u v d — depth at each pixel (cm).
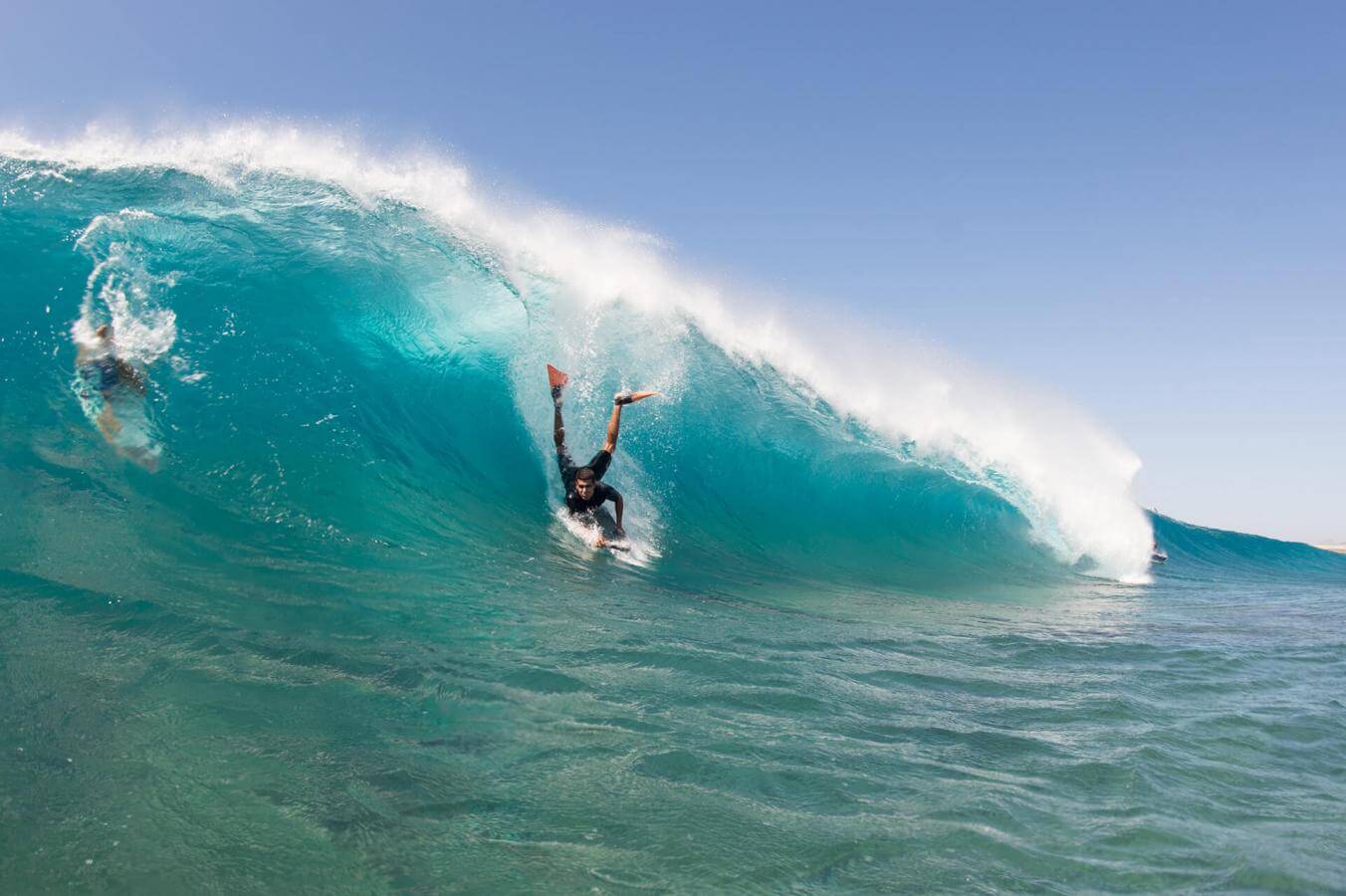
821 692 452
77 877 224
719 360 1220
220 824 255
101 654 371
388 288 932
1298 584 1586
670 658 479
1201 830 308
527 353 1000
